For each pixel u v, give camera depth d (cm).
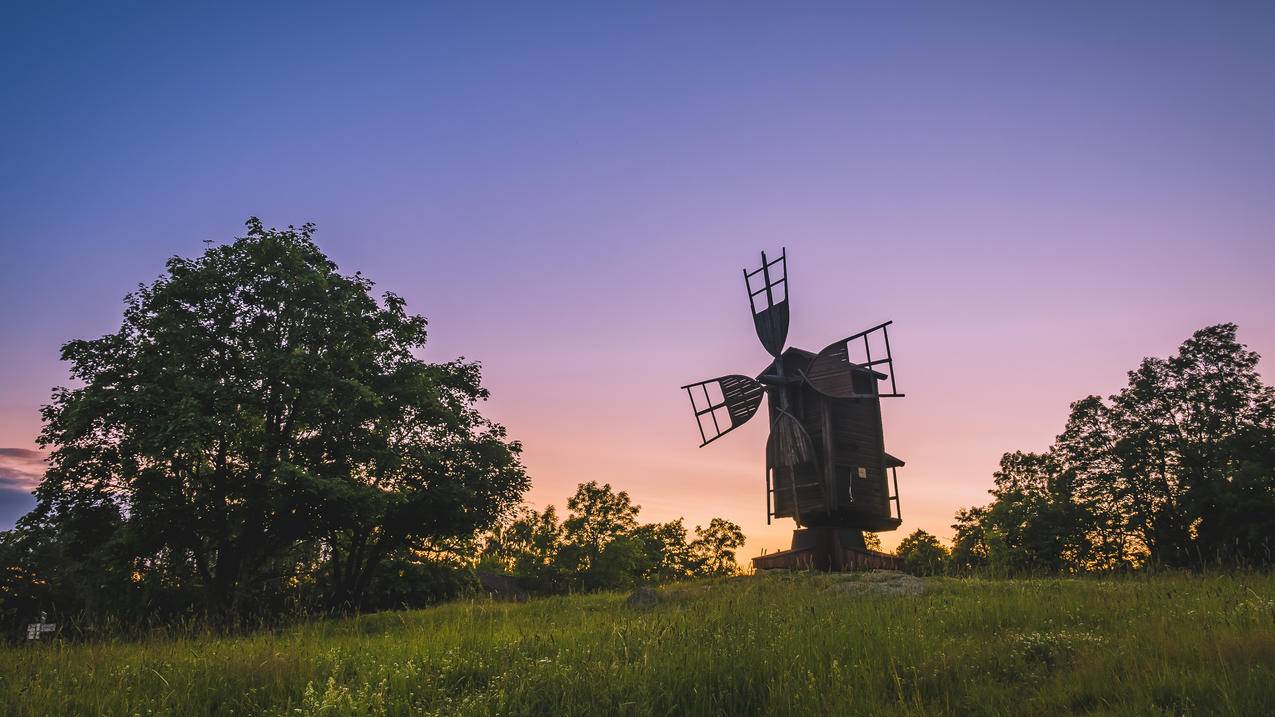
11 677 977
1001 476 5088
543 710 737
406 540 3594
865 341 2508
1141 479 4494
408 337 3416
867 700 690
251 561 3000
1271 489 3912
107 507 2823
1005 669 799
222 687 914
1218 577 1534
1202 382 4441
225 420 2628
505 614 1570
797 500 2527
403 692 812
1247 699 583
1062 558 4462
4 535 3338
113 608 2794
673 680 775
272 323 3056
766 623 1105
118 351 2848
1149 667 701
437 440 3575
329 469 2892
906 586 1770
